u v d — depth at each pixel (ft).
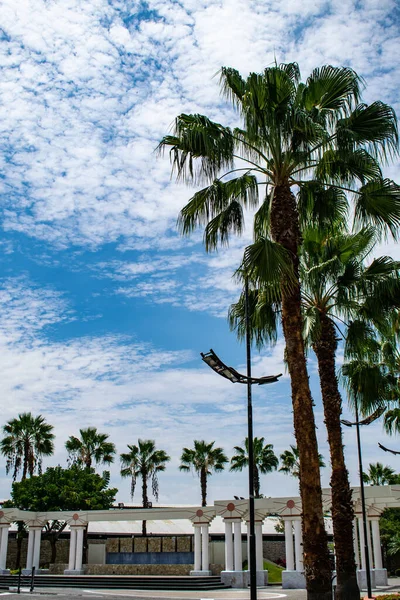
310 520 37.96
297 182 46.70
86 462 170.71
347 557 53.88
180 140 44.11
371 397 62.34
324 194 50.72
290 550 101.35
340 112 46.03
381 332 59.00
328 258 60.49
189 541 152.87
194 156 44.55
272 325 54.19
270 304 53.57
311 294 60.13
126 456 174.60
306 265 61.57
